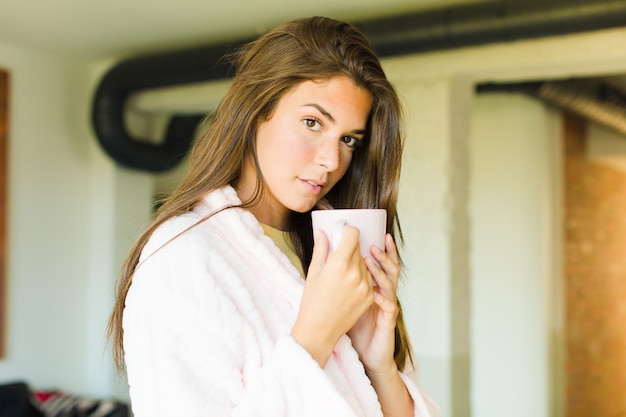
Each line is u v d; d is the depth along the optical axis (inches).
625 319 237.1
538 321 173.8
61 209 159.6
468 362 128.2
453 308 123.6
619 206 233.3
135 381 34.4
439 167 123.3
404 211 126.5
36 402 138.6
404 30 111.0
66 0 121.3
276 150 38.8
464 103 128.6
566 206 192.7
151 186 173.8
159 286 34.4
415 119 125.5
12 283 148.3
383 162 44.0
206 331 34.0
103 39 144.3
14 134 149.3
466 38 107.3
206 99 152.3
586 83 171.5
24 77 151.5
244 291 36.1
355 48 39.2
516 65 116.7
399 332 46.3
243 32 136.9
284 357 33.3
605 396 216.2
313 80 38.1
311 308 34.9
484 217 178.7
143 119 167.9
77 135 163.3
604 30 98.7
